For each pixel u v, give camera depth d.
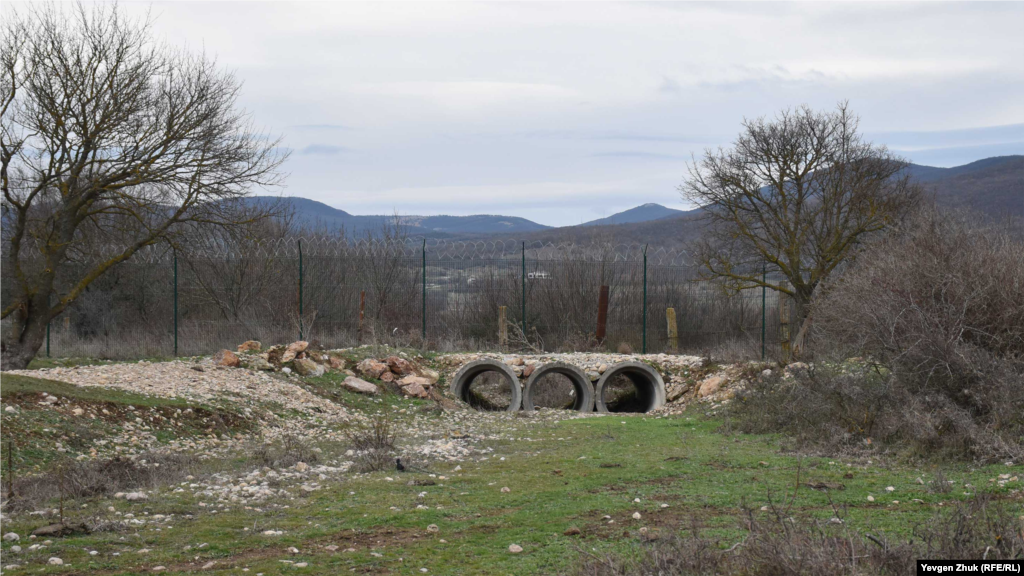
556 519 7.36
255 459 11.04
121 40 18.97
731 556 5.08
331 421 15.52
